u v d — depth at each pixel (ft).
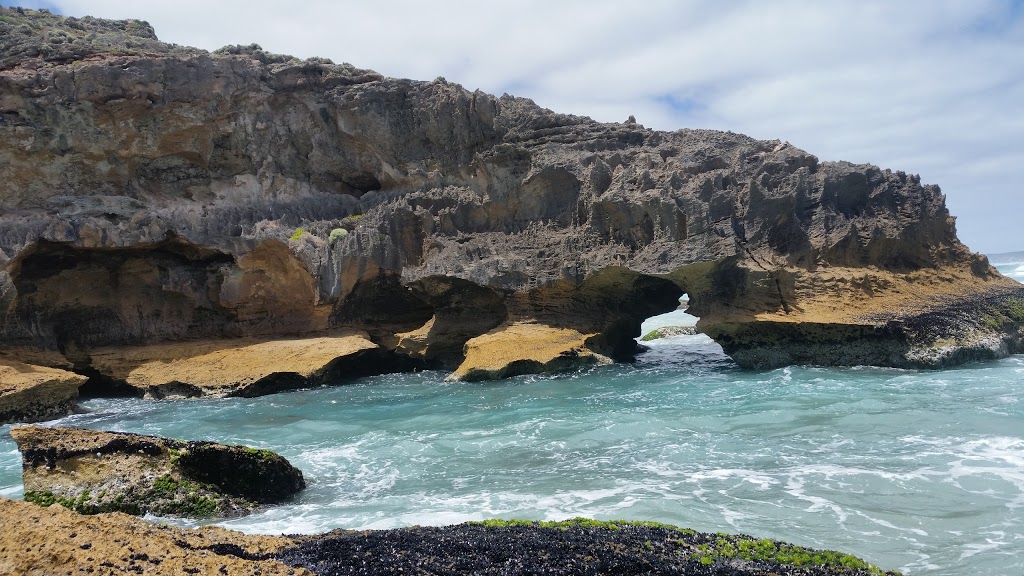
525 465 59.36
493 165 123.13
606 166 116.88
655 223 107.86
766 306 101.09
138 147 118.93
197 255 118.73
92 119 114.93
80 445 52.47
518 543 37.65
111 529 33.91
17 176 112.88
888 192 110.63
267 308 120.57
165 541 33.58
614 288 115.34
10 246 104.99
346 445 69.31
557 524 41.93
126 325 117.60
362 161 131.95
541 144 122.93
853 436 62.23
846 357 96.73
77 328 115.44
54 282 112.16
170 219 115.55
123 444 53.21
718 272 104.63
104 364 109.91
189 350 112.37
